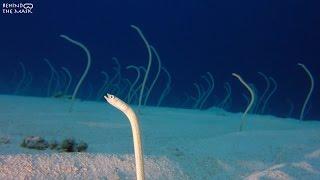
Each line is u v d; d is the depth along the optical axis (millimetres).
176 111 12562
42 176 3271
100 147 5145
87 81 23859
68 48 32531
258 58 34781
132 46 41594
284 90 23828
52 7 40969
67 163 3539
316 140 5949
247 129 8508
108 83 16125
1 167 3287
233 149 5152
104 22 45438
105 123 7684
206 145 5332
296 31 33094
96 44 44844
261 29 34875
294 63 32500
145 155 4145
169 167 3912
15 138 5344
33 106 9961
